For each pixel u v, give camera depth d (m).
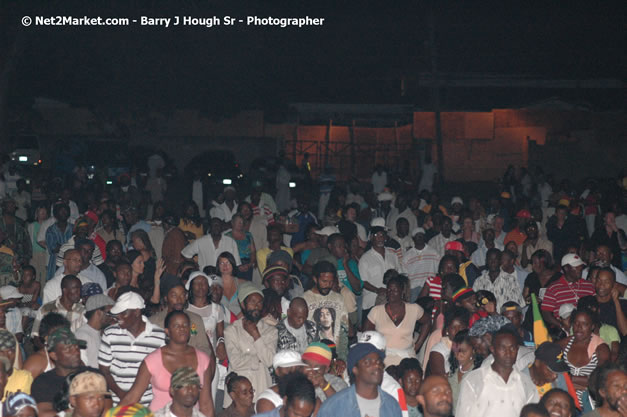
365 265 11.98
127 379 7.17
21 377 6.30
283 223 14.07
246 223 12.85
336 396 5.93
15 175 22.33
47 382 6.31
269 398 6.43
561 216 15.56
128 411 5.40
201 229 14.82
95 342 7.55
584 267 10.64
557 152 36.31
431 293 10.82
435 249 13.78
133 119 34.56
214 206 15.91
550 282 10.46
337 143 39.41
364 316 11.87
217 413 7.34
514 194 28.94
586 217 18.53
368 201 18.58
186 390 5.74
